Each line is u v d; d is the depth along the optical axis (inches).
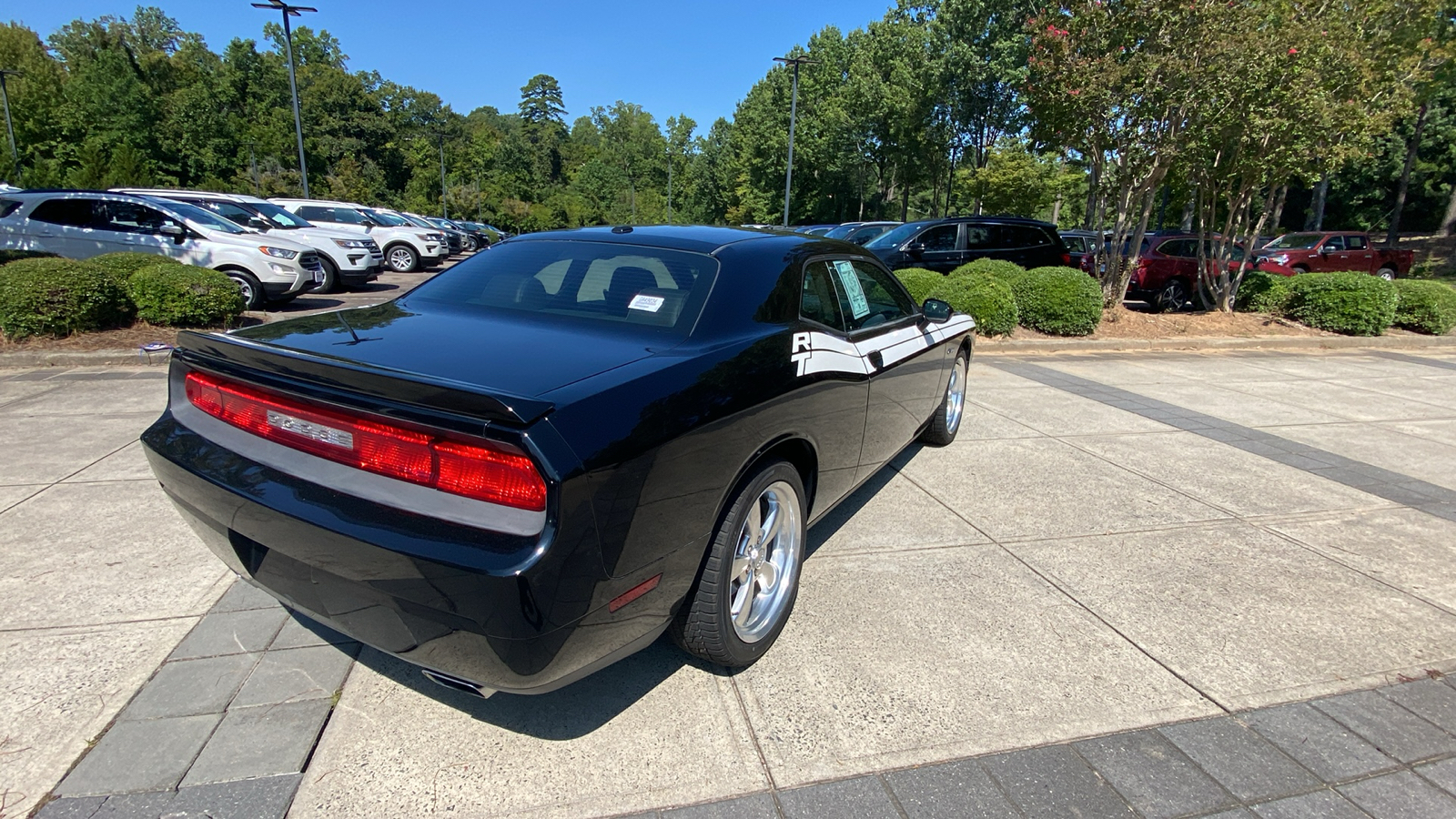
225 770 80.8
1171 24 362.6
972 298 382.9
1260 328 462.0
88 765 80.5
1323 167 403.5
